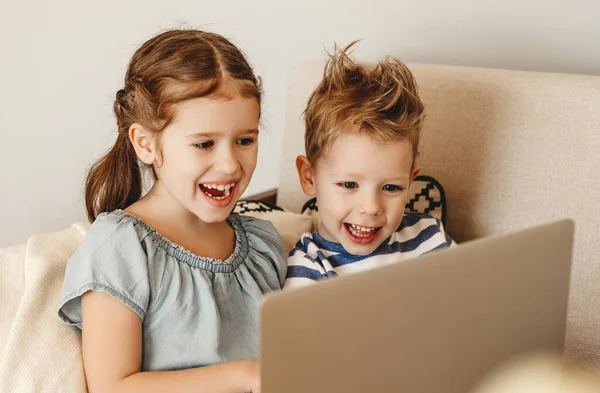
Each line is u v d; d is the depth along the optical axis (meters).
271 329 0.60
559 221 0.77
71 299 0.94
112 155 1.08
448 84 1.32
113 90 1.89
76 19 1.88
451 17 1.55
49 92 1.95
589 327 1.19
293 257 1.16
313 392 0.63
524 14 1.47
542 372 0.81
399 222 1.13
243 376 0.91
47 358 0.93
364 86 1.12
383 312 0.65
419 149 1.36
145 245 0.96
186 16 1.83
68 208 2.01
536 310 0.77
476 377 0.73
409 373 0.68
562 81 1.21
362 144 1.06
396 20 1.61
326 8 1.68
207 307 0.97
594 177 1.18
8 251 1.08
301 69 1.49
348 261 1.16
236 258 1.05
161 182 1.01
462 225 1.34
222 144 0.96
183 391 0.91
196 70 0.94
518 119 1.25
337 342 0.63
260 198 1.51
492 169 1.29
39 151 2.00
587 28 1.41
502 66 1.52
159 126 0.96
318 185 1.14
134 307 0.92
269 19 1.76
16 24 1.91
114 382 0.91
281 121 1.82
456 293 0.69
